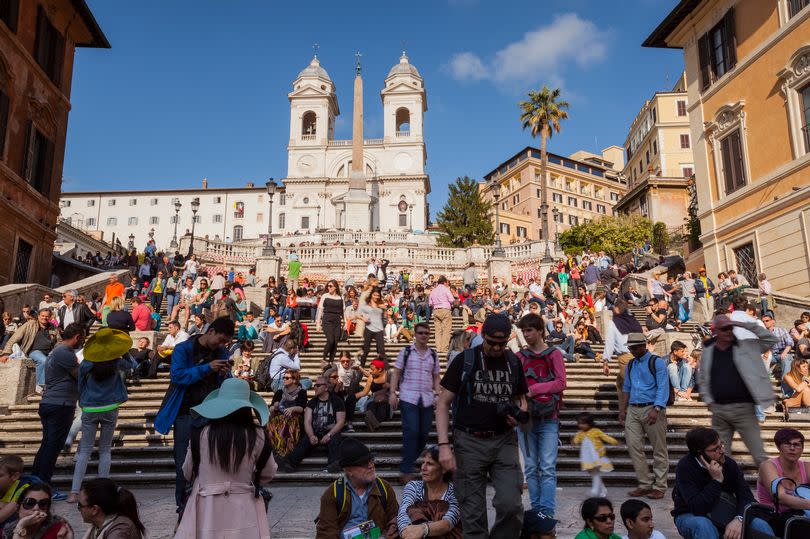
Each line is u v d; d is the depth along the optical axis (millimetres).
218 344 5523
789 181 18141
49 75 20156
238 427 3723
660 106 57000
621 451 8945
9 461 4621
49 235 20219
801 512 4262
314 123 83625
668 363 11398
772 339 5461
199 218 83375
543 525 4266
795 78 17859
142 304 14500
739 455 9164
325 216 76438
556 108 43875
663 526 5895
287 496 7359
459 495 4250
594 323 17078
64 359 6941
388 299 19578
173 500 7211
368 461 4270
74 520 6066
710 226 21781
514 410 4281
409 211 76438
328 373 8758
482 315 17891
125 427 9656
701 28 22516
